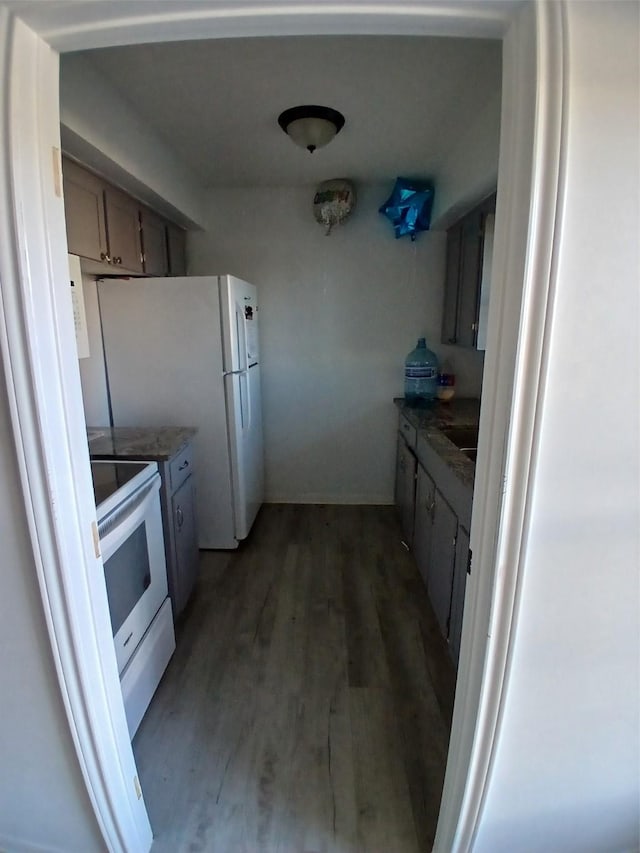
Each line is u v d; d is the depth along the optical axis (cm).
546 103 73
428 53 162
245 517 299
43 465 90
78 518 98
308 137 215
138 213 247
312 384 355
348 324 344
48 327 87
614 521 91
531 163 75
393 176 300
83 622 103
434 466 226
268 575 271
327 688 188
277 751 160
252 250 334
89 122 170
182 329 267
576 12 71
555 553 93
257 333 331
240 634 220
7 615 102
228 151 256
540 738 107
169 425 280
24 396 86
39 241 84
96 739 110
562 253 78
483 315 238
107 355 273
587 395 85
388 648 211
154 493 193
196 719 173
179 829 136
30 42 78
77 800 117
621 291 81
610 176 76
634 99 74
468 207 254
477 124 208
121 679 157
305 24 76
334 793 146
